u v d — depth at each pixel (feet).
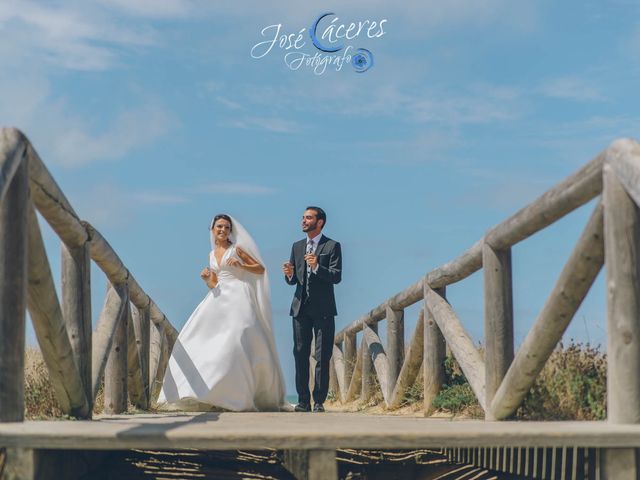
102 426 14.52
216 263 30.45
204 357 29.50
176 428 14.11
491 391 19.65
